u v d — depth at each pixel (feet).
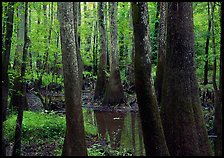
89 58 116.67
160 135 25.34
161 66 53.36
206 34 69.67
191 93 29.55
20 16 42.78
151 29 79.77
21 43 45.16
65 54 26.99
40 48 59.00
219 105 28.91
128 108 71.31
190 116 29.22
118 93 73.10
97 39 109.29
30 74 54.85
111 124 54.95
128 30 92.79
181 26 29.48
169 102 29.78
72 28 27.12
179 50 29.53
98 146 39.09
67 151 27.53
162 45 53.26
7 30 31.73
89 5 118.83
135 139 44.04
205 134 29.45
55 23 61.31
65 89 27.25
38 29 58.70
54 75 69.00
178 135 29.22
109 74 76.74
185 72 29.48
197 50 77.97
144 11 24.79
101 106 73.36
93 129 48.67
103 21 80.69
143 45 24.91
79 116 27.30
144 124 25.35
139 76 25.07
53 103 64.23
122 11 99.66
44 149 36.19
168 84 29.96
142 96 25.14
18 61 45.32
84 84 100.42
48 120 46.21
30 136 40.37
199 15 72.54
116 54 73.56
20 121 31.71
